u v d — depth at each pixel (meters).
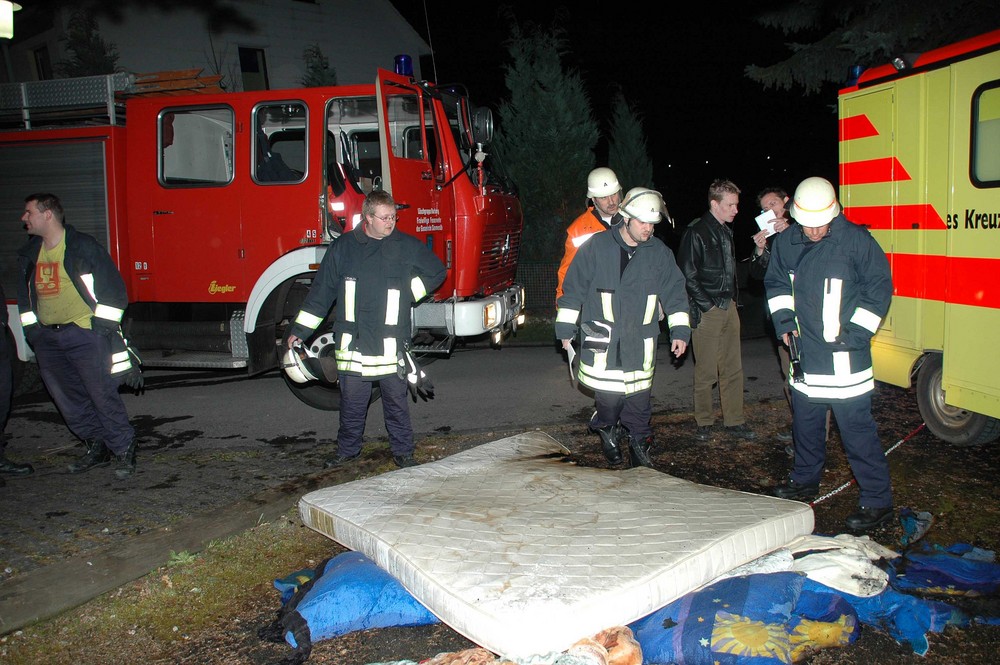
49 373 5.26
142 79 6.85
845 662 3.08
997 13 8.73
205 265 6.79
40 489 5.11
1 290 5.18
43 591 3.71
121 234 6.90
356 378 5.12
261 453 5.82
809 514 3.72
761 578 3.34
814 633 3.14
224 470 5.44
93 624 3.54
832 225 3.99
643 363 4.78
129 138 6.83
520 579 3.14
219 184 6.68
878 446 4.09
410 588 3.32
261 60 15.33
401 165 6.16
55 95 7.02
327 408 7.09
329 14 16.16
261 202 6.60
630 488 4.03
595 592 3.03
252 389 7.95
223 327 6.83
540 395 7.20
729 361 5.51
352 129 7.78
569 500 3.90
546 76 11.84
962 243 4.77
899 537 4.05
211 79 6.90
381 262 4.93
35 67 14.32
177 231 6.81
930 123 5.00
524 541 3.45
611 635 3.03
